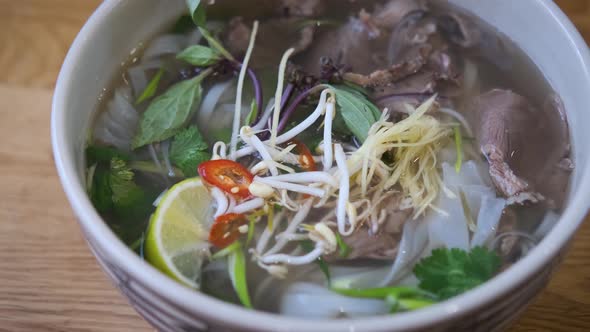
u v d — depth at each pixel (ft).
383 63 1.48
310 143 1.35
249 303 1.20
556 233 1.07
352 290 1.21
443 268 1.20
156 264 1.18
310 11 1.55
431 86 1.42
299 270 1.24
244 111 1.41
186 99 1.40
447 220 1.27
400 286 1.20
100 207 1.26
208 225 1.24
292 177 1.27
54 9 1.72
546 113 1.37
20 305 1.34
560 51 1.35
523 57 1.44
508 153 1.35
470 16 1.52
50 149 1.52
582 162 1.21
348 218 1.26
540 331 1.30
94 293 1.35
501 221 1.28
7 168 1.49
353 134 1.34
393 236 1.26
